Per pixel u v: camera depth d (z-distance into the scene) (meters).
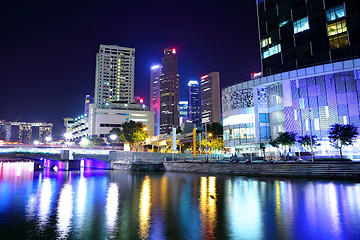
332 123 60.81
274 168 45.03
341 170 37.47
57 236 12.61
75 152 81.69
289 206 18.98
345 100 60.25
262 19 86.06
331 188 27.39
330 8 68.50
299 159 55.25
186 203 21.22
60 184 38.91
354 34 64.12
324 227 13.59
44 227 14.25
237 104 90.81
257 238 12.00
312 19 71.62
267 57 83.00
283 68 77.25
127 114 193.12
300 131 64.75
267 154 76.38
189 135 102.88
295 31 75.19
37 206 20.59
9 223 15.16
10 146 83.50
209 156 87.12
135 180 43.44
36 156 81.06
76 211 18.48
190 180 41.16
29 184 39.62
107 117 187.38
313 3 71.81
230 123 92.38
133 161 79.88
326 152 60.16
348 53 64.44
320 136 61.72
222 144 105.19
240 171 49.91
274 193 25.05
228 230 13.31
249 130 86.94
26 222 15.38
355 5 64.62
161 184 36.03
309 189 26.98
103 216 16.81
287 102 68.06
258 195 24.23
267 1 84.81
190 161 71.19
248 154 87.19
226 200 22.12
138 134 118.25
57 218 16.36
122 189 31.16
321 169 39.31
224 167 54.03
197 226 14.15
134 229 13.69
